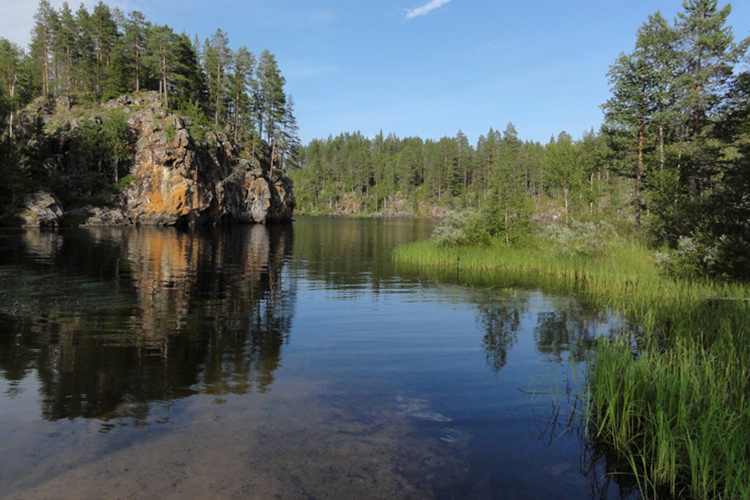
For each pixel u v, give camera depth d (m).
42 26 68.38
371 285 16.61
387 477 4.10
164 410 5.43
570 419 5.49
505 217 27.75
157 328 9.43
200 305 11.98
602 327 10.32
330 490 3.85
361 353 8.07
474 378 6.86
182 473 4.06
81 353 7.61
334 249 31.61
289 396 5.97
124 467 4.15
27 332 8.85
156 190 53.00
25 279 14.95
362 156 150.75
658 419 4.92
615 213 39.38
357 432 4.99
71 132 54.56
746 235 16.03
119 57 66.69
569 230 23.89
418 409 5.67
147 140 54.69
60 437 4.70
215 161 60.38
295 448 4.59
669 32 29.31
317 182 150.88
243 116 72.38
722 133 26.88
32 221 42.09
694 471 4.04
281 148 79.69
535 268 21.36
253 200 68.00
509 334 9.62
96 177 52.66
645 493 4.04
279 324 10.20
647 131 31.50
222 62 73.75
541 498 3.87
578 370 7.29
